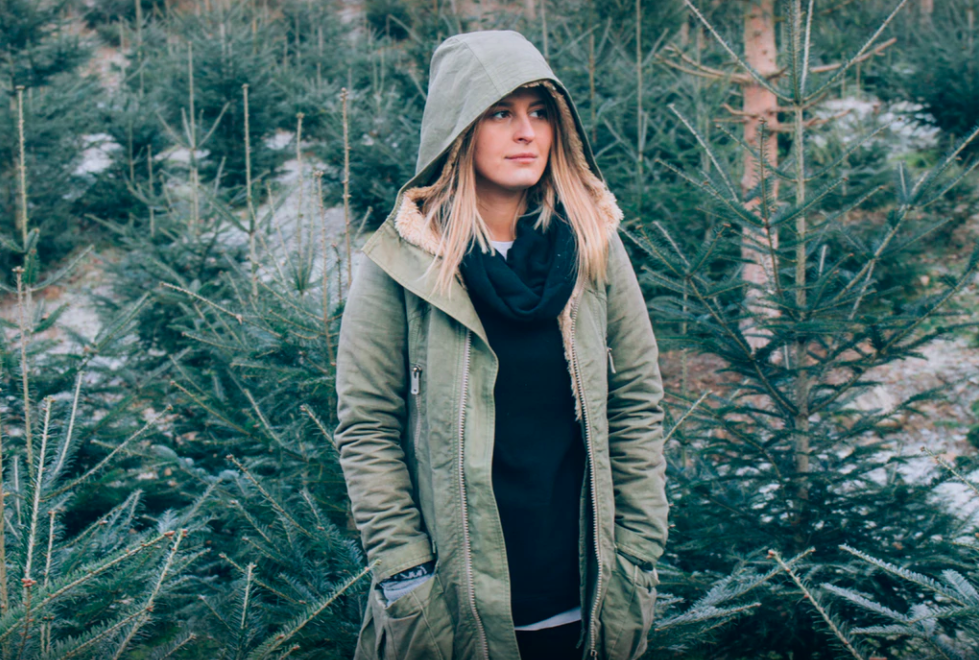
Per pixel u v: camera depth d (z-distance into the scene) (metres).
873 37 2.59
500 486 1.46
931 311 2.29
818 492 2.63
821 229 2.67
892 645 2.34
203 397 3.20
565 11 8.12
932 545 2.43
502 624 1.41
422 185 1.56
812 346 4.17
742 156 5.44
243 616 1.68
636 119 6.52
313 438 2.75
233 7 9.90
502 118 1.52
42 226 6.98
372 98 7.20
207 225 5.79
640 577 1.54
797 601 2.27
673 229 4.54
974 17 9.09
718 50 7.46
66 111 7.66
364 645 1.53
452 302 1.44
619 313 1.61
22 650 1.44
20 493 1.98
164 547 1.92
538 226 1.60
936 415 4.76
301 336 2.73
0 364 2.77
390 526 1.45
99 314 4.95
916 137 8.10
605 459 1.52
